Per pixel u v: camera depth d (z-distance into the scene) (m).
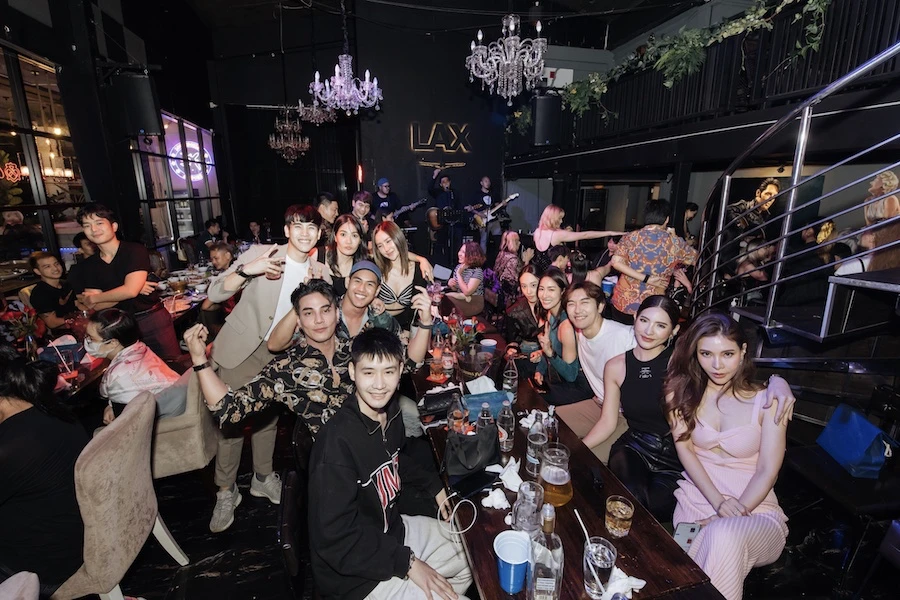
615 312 3.83
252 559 2.38
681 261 3.52
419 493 1.90
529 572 1.26
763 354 2.83
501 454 1.86
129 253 3.17
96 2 5.13
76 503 1.71
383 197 8.43
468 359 2.54
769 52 3.69
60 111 4.79
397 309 3.01
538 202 9.99
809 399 3.11
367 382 1.45
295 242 2.27
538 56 6.14
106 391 2.40
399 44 8.70
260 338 2.34
